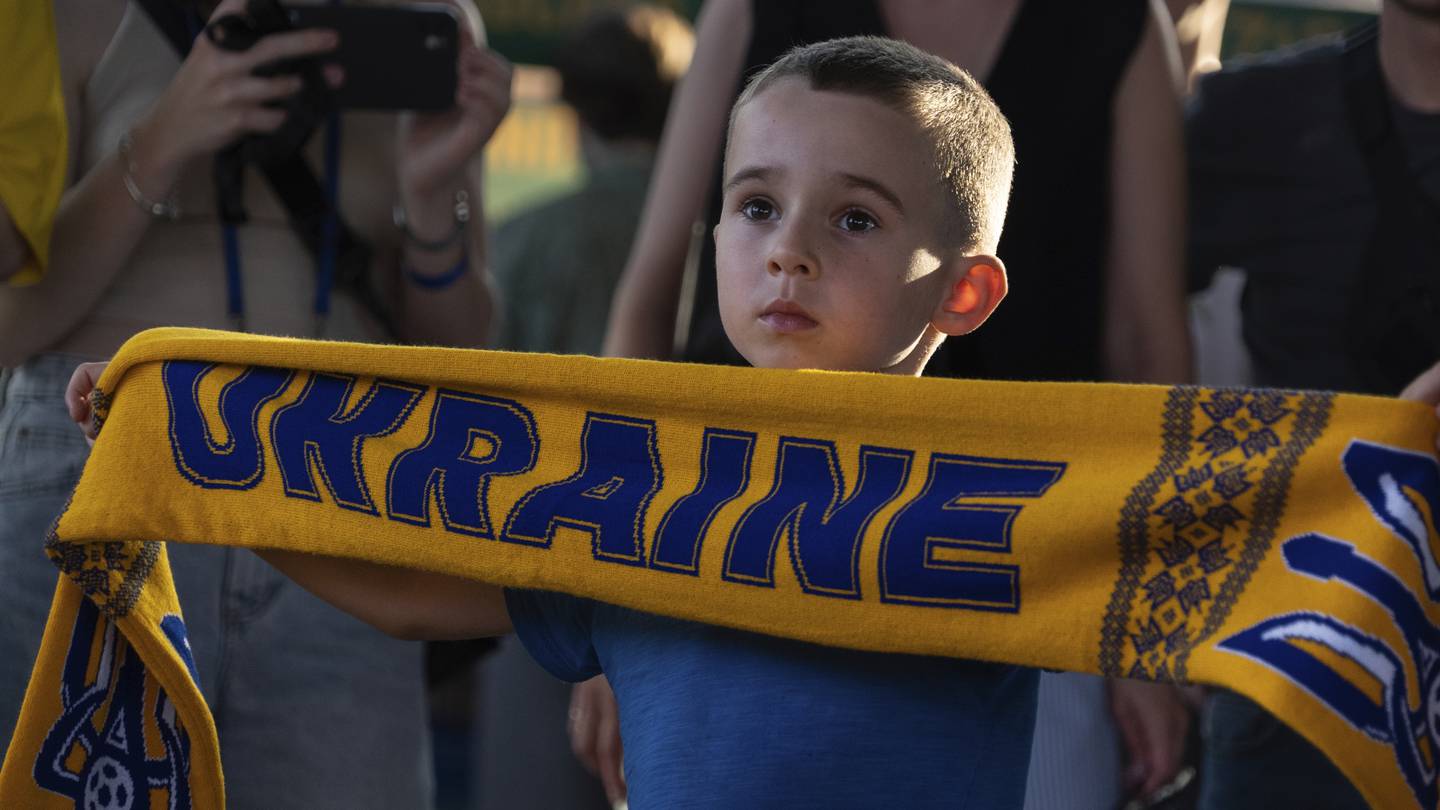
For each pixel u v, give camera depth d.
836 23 3.43
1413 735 2.01
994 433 2.21
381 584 2.58
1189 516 2.11
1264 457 2.09
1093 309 3.39
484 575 2.36
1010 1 3.39
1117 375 3.50
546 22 6.70
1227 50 6.42
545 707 4.52
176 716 2.66
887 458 2.25
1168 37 3.49
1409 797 2.00
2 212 3.03
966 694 2.26
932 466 2.23
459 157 3.38
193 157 3.17
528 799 4.50
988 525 2.17
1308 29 6.42
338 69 3.27
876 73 2.37
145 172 3.16
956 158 2.40
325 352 2.48
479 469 2.39
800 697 2.24
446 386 2.44
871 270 2.32
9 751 2.55
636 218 4.94
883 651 2.20
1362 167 3.64
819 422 2.27
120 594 2.55
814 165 2.32
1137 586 2.13
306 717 3.20
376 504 2.43
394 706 3.32
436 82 3.30
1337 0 6.47
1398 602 2.01
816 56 2.40
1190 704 3.74
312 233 3.29
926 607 2.19
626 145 5.04
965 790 2.23
